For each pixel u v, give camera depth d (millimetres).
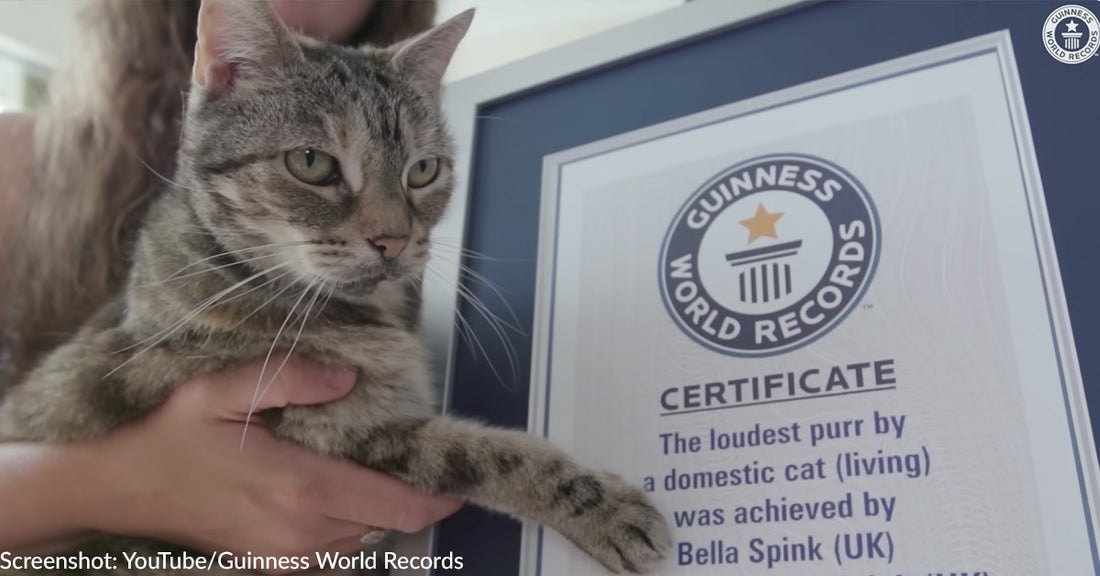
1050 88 358
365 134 466
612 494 392
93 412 449
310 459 434
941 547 320
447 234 496
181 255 470
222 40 468
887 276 364
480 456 429
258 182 455
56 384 471
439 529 438
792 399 364
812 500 346
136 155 619
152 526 441
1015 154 356
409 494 429
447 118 519
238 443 429
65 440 451
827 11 423
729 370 382
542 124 488
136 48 636
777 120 416
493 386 455
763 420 367
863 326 361
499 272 470
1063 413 315
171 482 430
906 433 338
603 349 420
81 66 640
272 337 447
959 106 375
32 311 602
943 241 358
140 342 456
